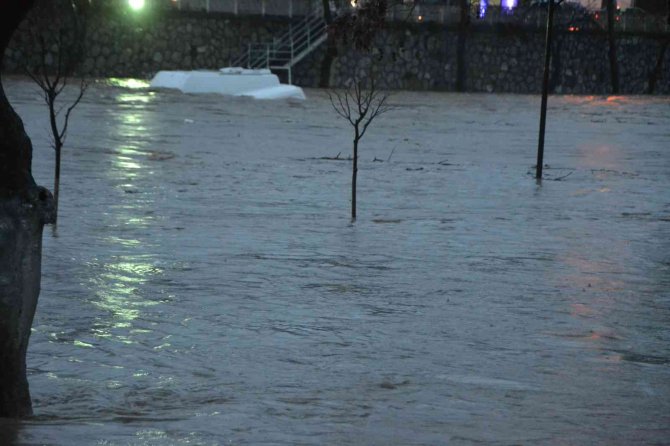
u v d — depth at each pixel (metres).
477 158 37.66
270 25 83.81
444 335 12.31
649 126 58.06
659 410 9.20
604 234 21.16
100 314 12.88
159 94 67.94
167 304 13.59
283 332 12.24
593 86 98.06
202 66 81.81
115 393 9.40
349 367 10.69
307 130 47.94
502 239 20.11
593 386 10.10
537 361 11.17
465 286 15.45
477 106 71.62
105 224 20.34
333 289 14.97
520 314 13.62
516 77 93.19
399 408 8.95
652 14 106.25
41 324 12.23
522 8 92.81
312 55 85.69
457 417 8.65
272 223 21.33
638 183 31.06
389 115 59.94
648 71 101.75
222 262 16.78
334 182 29.03
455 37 90.00
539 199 26.72
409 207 24.47
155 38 80.56
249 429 7.96
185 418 8.31
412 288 15.19
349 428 8.11
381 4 20.53
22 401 8.27
